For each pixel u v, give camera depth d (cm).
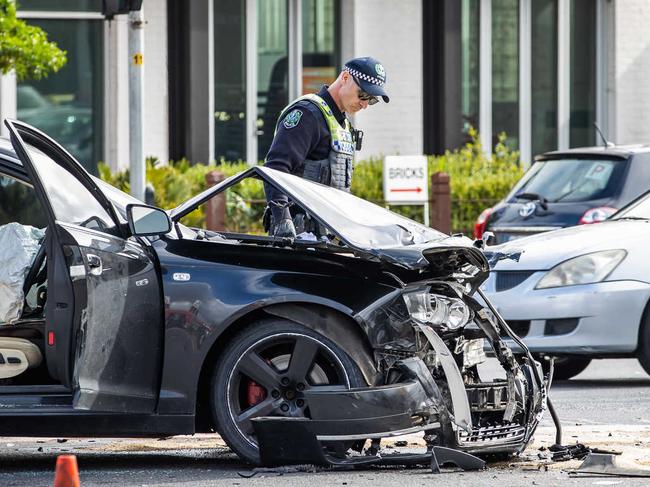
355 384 1510
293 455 1505
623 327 2361
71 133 4322
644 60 4772
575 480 1455
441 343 1505
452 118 4662
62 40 4306
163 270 1542
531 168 3281
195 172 4119
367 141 4553
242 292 1525
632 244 2397
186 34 4453
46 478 1507
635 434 1800
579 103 4809
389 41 4572
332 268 1545
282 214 1652
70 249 1427
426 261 1484
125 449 1730
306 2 4575
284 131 1795
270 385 1530
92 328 1443
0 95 4250
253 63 4550
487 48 4722
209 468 1562
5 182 1809
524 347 1605
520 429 1583
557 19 4775
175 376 1527
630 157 3081
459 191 4131
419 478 1459
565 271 2367
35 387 1486
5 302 1542
